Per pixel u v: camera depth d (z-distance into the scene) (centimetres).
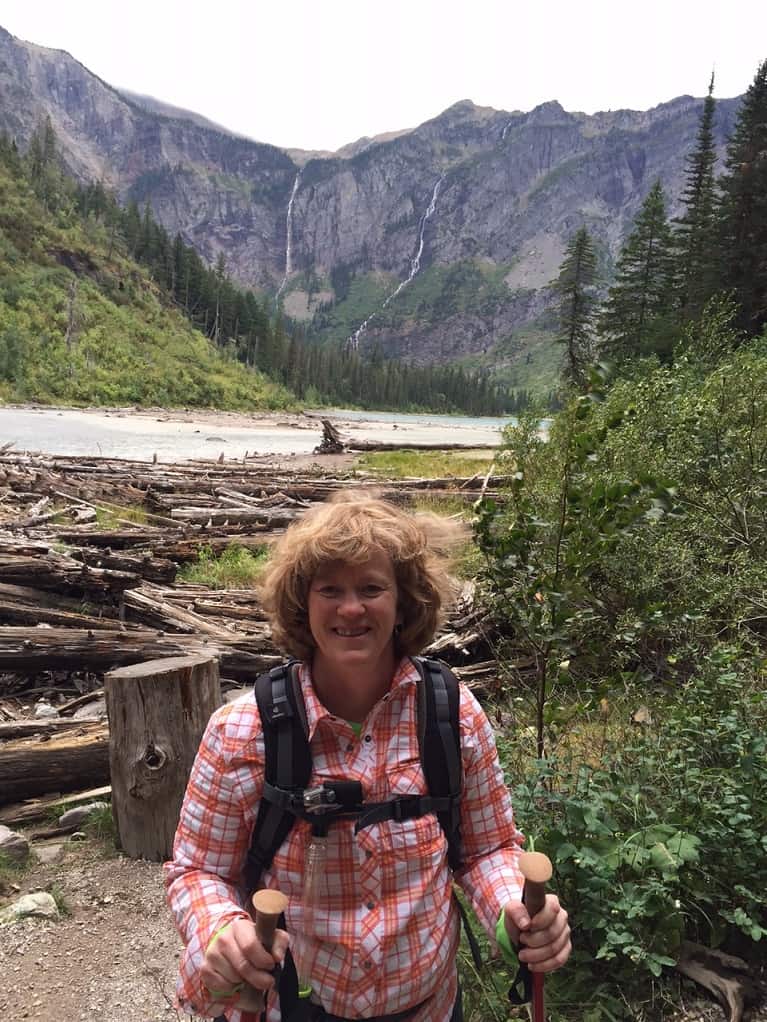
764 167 3331
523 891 149
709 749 337
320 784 144
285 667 155
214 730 150
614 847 285
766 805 301
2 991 301
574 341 5384
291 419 8088
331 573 149
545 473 568
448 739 150
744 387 631
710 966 275
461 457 2648
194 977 141
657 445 630
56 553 796
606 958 272
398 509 163
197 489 1591
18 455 2005
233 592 792
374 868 144
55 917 348
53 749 455
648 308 4544
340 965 144
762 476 580
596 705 366
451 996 162
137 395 8550
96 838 419
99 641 598
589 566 348
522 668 579
